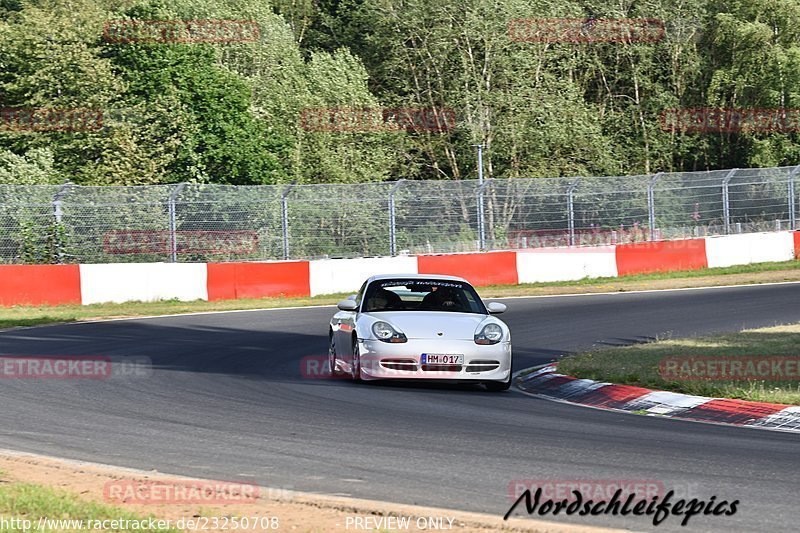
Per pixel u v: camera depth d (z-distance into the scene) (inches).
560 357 1086.4
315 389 830.5
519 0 3624.5
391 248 2041.1
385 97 3695.9
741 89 3823.8
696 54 3937.0
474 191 2105.1
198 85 2778.1
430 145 3624.5
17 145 2760.8
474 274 2003.0
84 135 2731.3
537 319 1478.8
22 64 2832.2
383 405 741.3
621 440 605.3
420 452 560.4
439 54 3587.6
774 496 457.7
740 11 3868.1
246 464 527.5
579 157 3582.7
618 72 4050.2
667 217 2277.3
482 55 3663.9
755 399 735.1
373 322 858.1
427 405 748.0
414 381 909.2
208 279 1849.2
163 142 2760.8
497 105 3521.2
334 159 3277.6
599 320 1448.1
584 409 754.8
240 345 1189.7
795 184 2401.6
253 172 2780.5
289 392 809.5
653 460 540.7
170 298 1818.4
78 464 521.7
